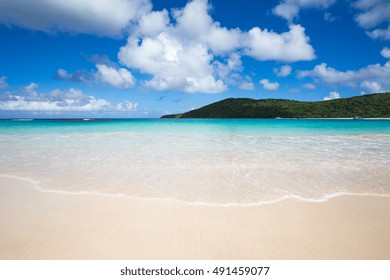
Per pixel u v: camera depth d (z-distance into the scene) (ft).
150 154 30.94
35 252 9.83
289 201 15.14
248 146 38.37
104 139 48.83
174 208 13.96
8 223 12.01
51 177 20.13
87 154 30.86
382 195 16.22
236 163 25.58
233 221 12.47
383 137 53.57
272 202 14.94
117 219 12.54
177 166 24.17
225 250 10.14
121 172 21.84
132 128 88.89
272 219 12.72
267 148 36.09
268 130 79.10
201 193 16.39
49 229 11.48
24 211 13.41
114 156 29.55
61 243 10.41
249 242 10.68
